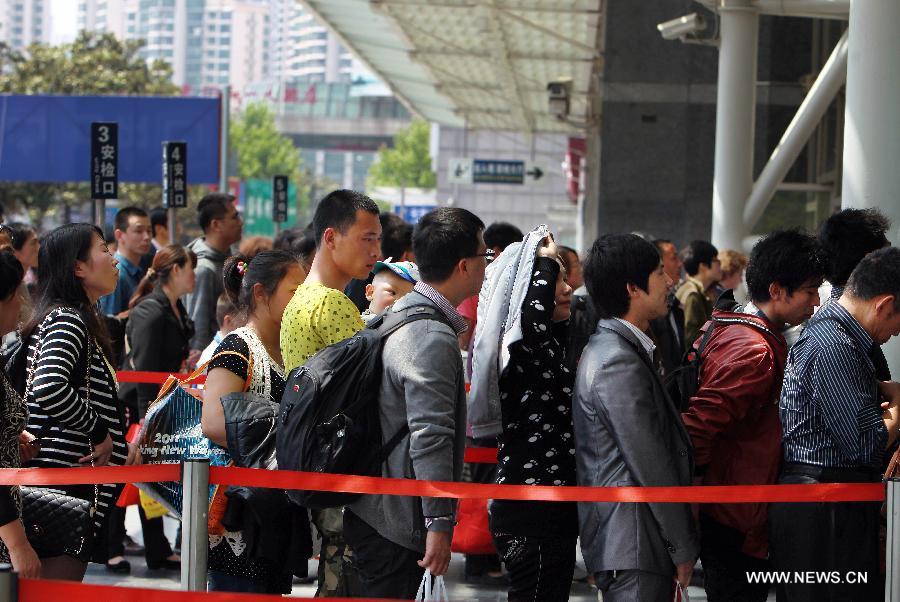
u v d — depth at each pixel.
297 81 185.12
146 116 27.73
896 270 4.41
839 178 17.19
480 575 7.69
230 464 5.20
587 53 27.17
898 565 4.11
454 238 4.43
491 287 4.99
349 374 4.35
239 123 130.50
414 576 4.44
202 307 9.52
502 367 4.80
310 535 5.06
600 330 4.60
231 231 9.80
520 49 27.53
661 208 19.12
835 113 17.77
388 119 177.75
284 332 4.98
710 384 4.86
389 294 6.01
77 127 28.05
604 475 4.50
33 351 5.24
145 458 5.37
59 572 4.96
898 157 7.38
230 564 5.01
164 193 14.52
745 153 13.51
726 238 13.54
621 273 4.55
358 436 4.32
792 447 4.58
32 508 4.90
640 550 4.43
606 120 19.16
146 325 7.97
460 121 49.56
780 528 4.58
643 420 4.40
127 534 8.98
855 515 4.45
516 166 47.53
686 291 9.63
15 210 47.34
